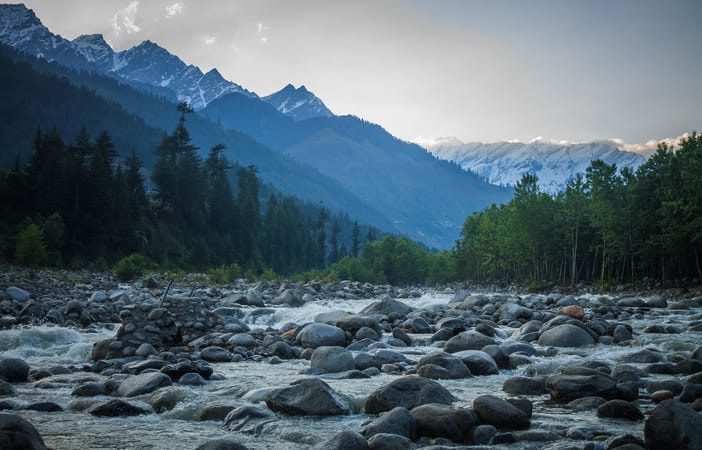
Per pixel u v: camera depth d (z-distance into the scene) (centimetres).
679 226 6000
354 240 19212
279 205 18100
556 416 875
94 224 8456
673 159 6512
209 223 11856
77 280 4888
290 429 804
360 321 2005
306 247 15725
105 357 1566
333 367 1331
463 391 1091
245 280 6781
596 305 3212
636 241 6888
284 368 1437
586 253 8281
